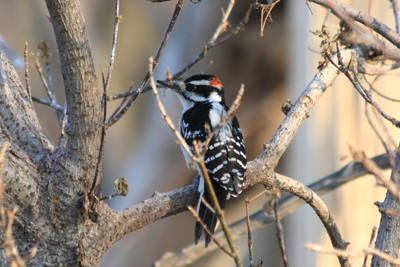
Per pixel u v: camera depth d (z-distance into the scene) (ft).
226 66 56.65
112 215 22.16
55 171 20.35
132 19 82.99
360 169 36.58
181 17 62.95
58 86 70.79
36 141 21.12
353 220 43.24
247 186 27.61
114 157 75.82
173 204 24.73
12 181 19.75
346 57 28.22
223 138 29.71
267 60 55.67
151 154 58.54
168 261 36.29
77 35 18.39
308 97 27.45
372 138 42.75
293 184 26.32
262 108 56.65
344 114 43.60
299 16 47.09
